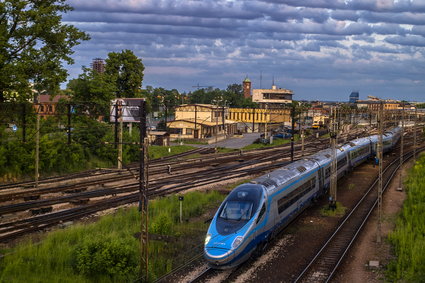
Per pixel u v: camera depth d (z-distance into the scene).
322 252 21.91
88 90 51.41
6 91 36.38
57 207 28.83
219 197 34.03
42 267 18.27
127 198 31.78
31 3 38.78
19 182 36.66
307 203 30.14
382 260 21.11
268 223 22.00
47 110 49.41
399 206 32.19
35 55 37.53
